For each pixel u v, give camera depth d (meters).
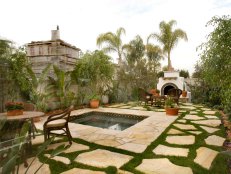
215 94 5.07
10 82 6.60
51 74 9.96
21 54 6.93
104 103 11.79
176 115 7.88
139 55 16.55
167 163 3.37
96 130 5.66
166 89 14.48
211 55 4.22
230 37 3.87
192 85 14.09
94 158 3.58
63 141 4.60
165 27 16.47
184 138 4.79
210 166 3.25
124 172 3.04
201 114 8.08
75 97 9.70
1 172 1.87
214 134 5.11
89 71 10.79
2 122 3.11
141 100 11.60
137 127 5.94
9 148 2.21
